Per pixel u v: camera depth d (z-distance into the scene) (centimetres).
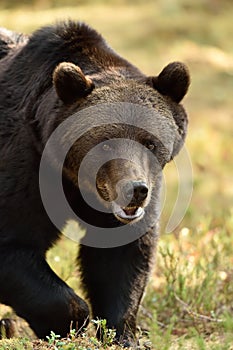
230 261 1959
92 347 1309
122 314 1461
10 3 5588
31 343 1327
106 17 5147
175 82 1409
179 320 1666
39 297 1380
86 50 1464
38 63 1455
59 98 1367
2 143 1407
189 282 1783
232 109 3956
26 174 1375
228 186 3161
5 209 1379
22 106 1422
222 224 2328
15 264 1377
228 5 5347
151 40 4706
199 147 3494
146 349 1443
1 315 1677
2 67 1516
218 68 4400
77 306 1393
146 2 5525
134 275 1458
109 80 1400
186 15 5100
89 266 1503
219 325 1580
